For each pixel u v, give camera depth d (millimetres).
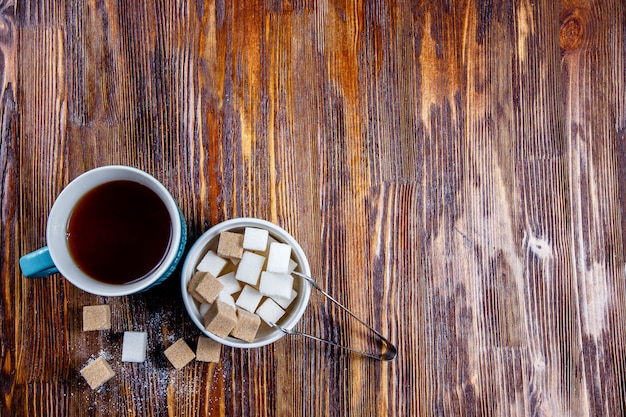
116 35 519
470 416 521
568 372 531
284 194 521
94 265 446
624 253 543
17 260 501
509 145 542
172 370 500
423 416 518
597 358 535
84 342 498
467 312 527
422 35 541
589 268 540
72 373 497
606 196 544
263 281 463
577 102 548
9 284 500
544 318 533
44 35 515
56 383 497
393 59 537
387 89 534
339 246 521
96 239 448
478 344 526
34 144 510
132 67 518
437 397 520
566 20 550
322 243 520
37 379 497
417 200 530
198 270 469
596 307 538
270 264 458
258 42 527
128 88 517
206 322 460
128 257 452
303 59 529
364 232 523
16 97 511
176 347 491
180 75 520
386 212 526
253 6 529
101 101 515
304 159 523
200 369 503
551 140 545
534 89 546
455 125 538
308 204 521
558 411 528
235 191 517
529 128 544
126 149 513
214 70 522
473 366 524
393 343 519
